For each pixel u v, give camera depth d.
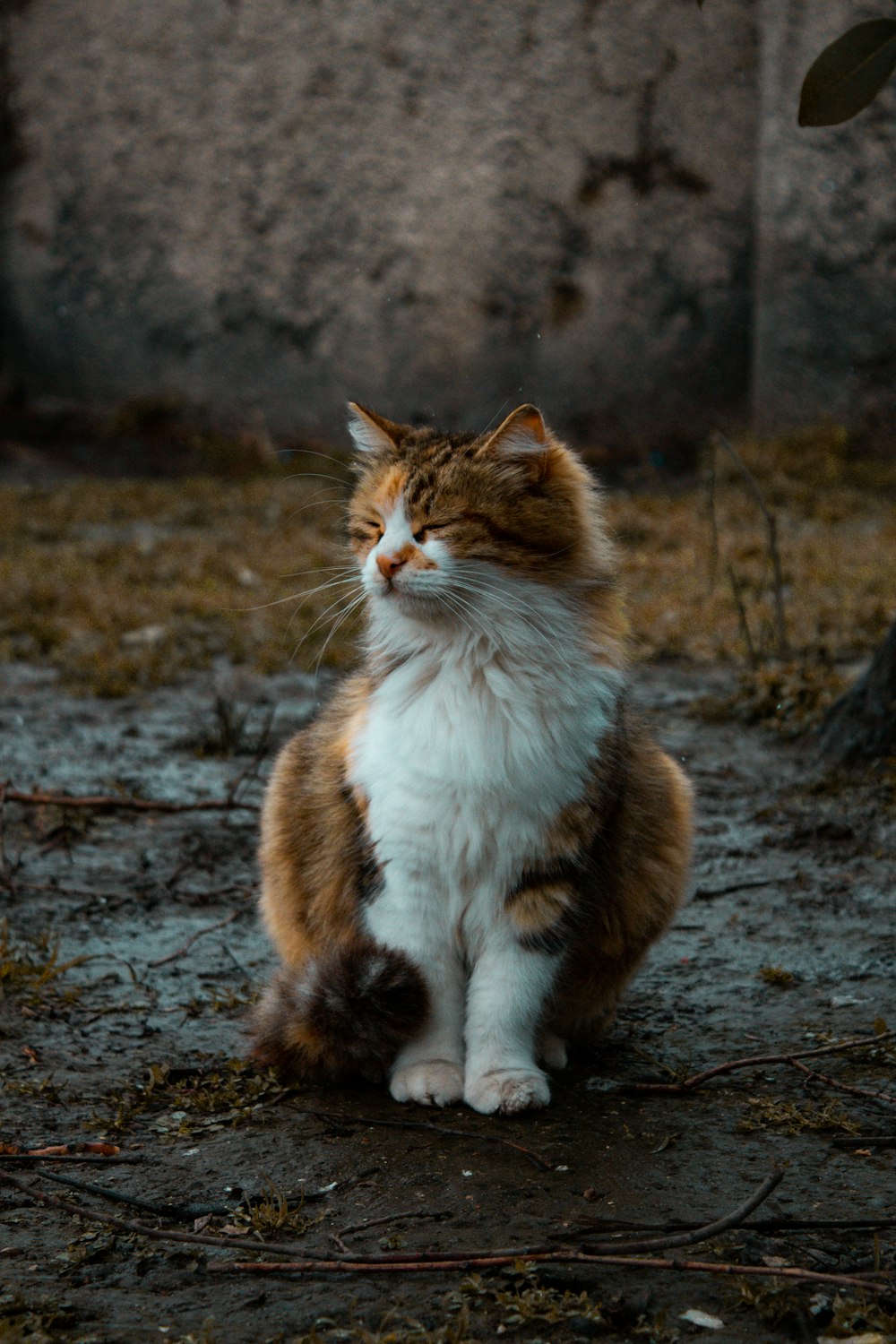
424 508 3.90
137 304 20.42
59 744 8.30
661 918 4.38
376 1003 3.91
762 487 16.16
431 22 18.42
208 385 20.33
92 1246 3.23
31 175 20.56
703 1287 3.03
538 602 3.93
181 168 19.88
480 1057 3.99
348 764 4.09
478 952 4.04
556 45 18.05
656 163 18.09
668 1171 3.56
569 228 18.45
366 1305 2.98
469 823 3.82
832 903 5.75
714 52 17.67
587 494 4.17
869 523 15.03
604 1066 4.32
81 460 19.66
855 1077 4.17
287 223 19.53
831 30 16.75
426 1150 3.70
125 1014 4.70
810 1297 2.99
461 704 3.86
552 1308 2.92
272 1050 4.16
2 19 20.27
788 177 17.42
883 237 17.25
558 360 18.80
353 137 19.03
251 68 19.28
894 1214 3.32
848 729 7.43
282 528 15.26
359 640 4.38
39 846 6.56
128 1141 3.79
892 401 17.66
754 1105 3.98
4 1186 3.53
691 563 12.67
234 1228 3.29
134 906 5.81
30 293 20.83
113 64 19.91
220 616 11.55
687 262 18.25
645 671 9.73
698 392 18.55
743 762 7.79
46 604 11.84
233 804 6.79
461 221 18.75
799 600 11.13
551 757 3.83
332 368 19.66
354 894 4.14
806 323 17.72
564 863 3.90
